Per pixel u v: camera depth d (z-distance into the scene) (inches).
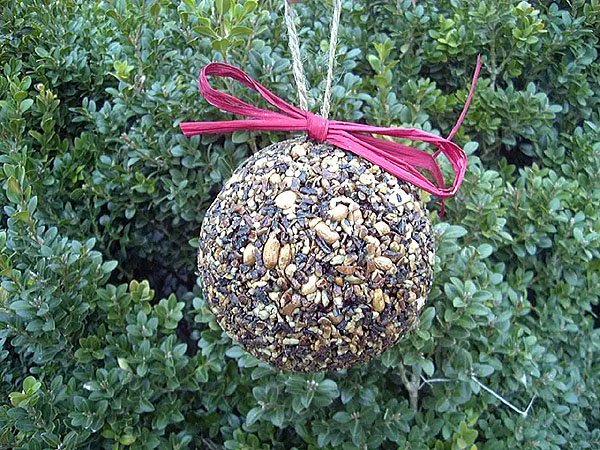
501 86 20.2
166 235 18.3
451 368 15.1
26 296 13.8
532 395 17.2
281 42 16.8
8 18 18.2
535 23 17.8
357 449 14.8
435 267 14.3
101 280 15.5
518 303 17.0
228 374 16.6
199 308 15.6
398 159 9.5
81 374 15.0
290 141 9.7
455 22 18.7
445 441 16.1
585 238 17.3
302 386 14.0
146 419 16.1
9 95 15.7
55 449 14.2
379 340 9.0
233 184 9.4
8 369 17.8
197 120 15.6
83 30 19.5
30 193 14.4
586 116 19.8
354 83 15.8
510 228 18.0
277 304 8.6
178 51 16.9
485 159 19.6
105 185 16.9
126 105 16.4
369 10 20.0
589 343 19.4
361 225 8.6
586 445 18.4
